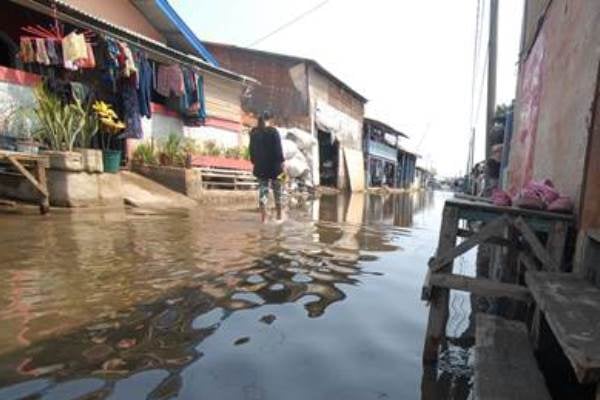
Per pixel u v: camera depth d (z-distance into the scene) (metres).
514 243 5.04
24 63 10.84
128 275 4.55
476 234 3.64
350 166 29.31
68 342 3.03
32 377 2.58
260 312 3.81
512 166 9.77
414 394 2.72
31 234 6.22
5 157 7.71
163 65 14.28
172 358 2.90
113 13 14.23
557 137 5.07
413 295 4.73
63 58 10.27
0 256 5.04
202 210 10.70
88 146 9.69
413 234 9.66
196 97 14.78
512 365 2.55
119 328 3.29
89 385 2.53
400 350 3.33
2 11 11.41
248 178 16.27
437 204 28.23
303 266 5.54
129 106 12.29
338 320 3.78
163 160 13.12
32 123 9.84
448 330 3.99
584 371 1.80
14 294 3.85
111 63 11.22
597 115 3.64
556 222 3.73
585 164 3.66
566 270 3.82
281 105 24.42
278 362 2.95
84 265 4.83
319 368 2.92
